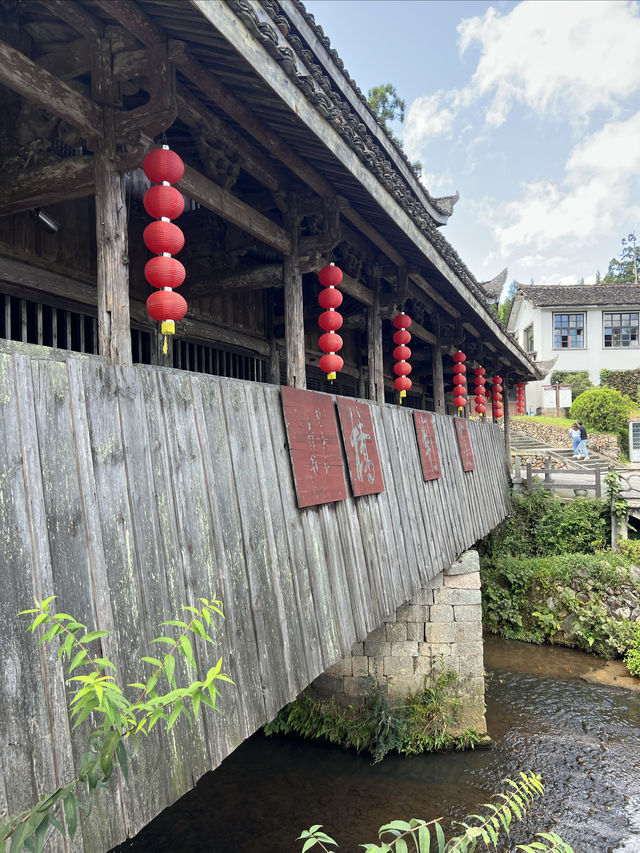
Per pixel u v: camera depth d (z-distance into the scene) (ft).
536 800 21.74
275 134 11.49
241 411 11.03
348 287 18.11
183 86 10.14
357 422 16.37
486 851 19.01
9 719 5.95
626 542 41.60
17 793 5.89
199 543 9.25
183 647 4.14
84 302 14.37
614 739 26.25
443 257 19.63
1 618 6.03
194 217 17.07
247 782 22.67
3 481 6.26
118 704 3.86
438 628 25.52
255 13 8.57
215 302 19.51
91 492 7.36
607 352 92.22
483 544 45.75
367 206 15.10
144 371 8.61
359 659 25.61
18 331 13.42
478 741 24.93
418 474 21.27
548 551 45.34
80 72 9.18
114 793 6.91
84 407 7.46
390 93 61.36
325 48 18.89
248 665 9.94
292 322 14.56
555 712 28.94
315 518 13.35
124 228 9.00
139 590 7.85
